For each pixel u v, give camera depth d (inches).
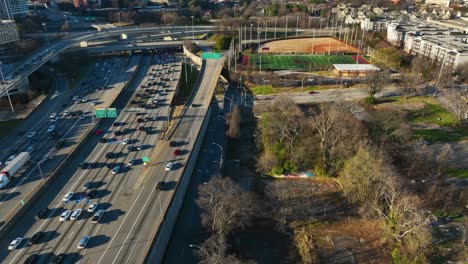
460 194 4859.7
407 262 3710.6
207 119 7431.1
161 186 4827.8
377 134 6235.2
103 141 6318.9
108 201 4608.8
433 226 4411.9
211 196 4355.3
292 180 5600.4
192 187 5447.8
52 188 4909.0
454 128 6860.2
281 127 6003.9
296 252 4252.0
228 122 7401.6
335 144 5708.7
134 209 4443.9
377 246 4252.0
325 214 4837.6
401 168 5556.1
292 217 4778.5
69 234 4042.8
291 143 5900.6
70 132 6781.5
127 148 6033.5
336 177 5580.7
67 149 6127.0
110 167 5423.2
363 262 4042.8
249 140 6929.1
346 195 4916.3
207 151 6510.8
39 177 5290.4
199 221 4734.3
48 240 3956.7
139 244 3890.3
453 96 7514.8
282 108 6648.6
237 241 4407.0
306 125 6210.6
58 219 4286.4
